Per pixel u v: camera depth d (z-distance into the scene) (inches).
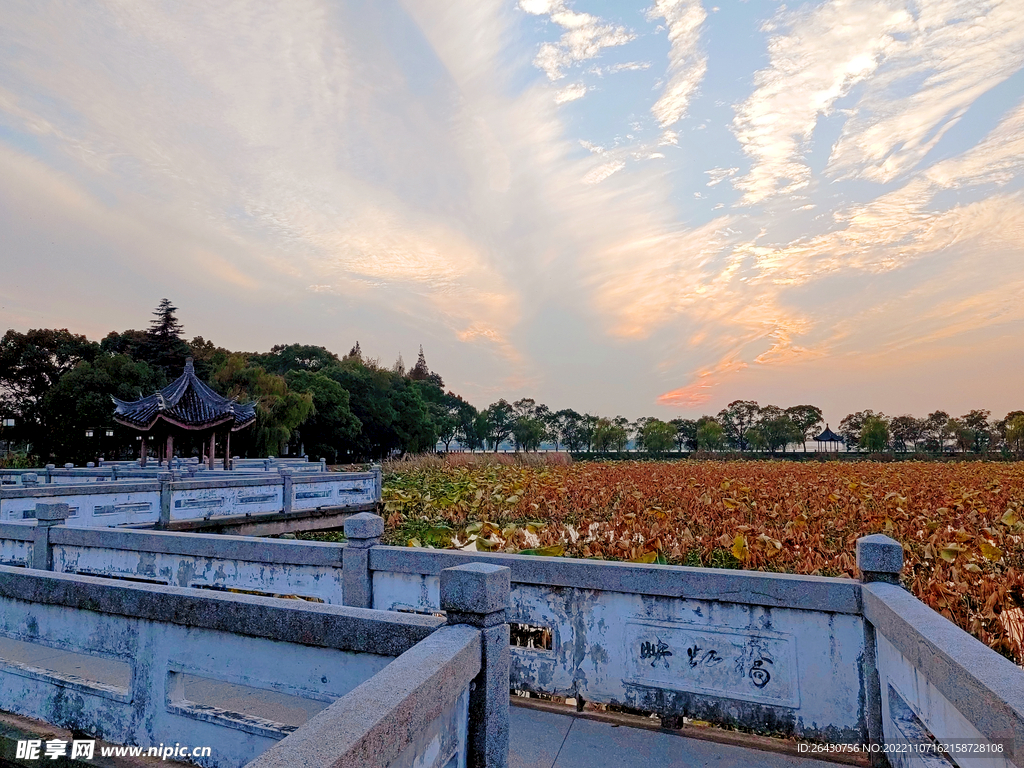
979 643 98.0
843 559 331.6
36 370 1688.0
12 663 158.1
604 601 168.2
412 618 115.0
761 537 382.9
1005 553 366.6
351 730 69.5
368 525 201.8
